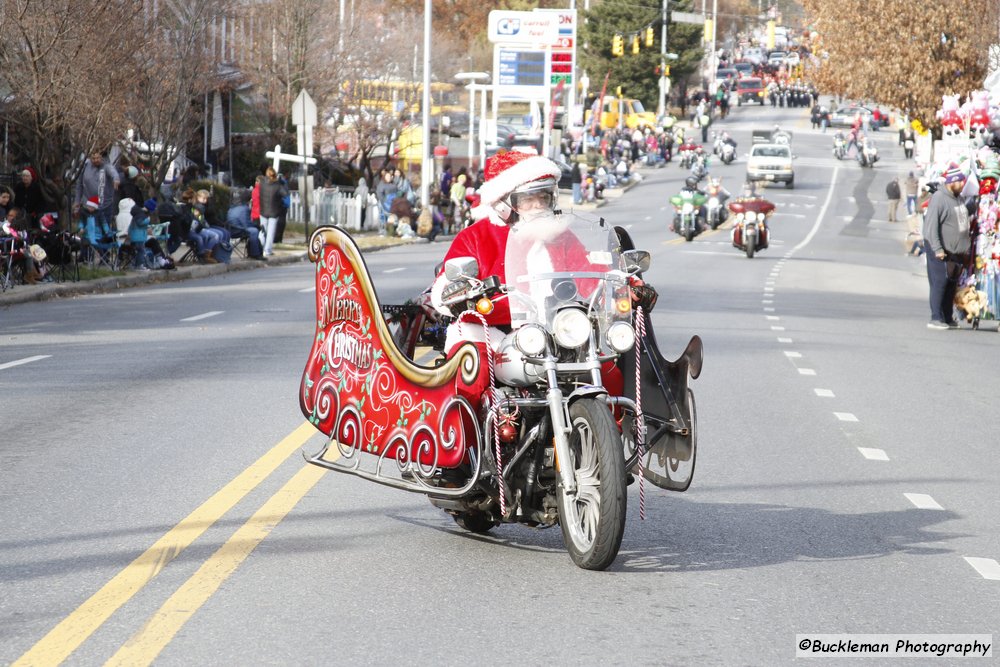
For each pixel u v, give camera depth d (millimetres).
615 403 8422
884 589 8203
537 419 8398
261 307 25922
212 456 11656
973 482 11727
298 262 41625
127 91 35062
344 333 9344
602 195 85812
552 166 8750
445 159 67188
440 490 8445
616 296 8492
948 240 25469
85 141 31953
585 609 7543
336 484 10719
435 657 6660
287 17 56000
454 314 8742
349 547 8820
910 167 110125
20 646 6695
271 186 40938
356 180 63750
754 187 49219
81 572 8055
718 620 7430
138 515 9531
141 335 21062
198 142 51312
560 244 8562
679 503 10500
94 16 31141
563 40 85750
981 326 26594
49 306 26016
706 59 169000
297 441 12367
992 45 51875
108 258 32562
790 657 6855
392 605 7531
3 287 27078
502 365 8352
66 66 30672
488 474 8320
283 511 9766
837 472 11953
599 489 8062
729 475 11648
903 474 11969
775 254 51156
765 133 126562
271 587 7832
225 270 36594
